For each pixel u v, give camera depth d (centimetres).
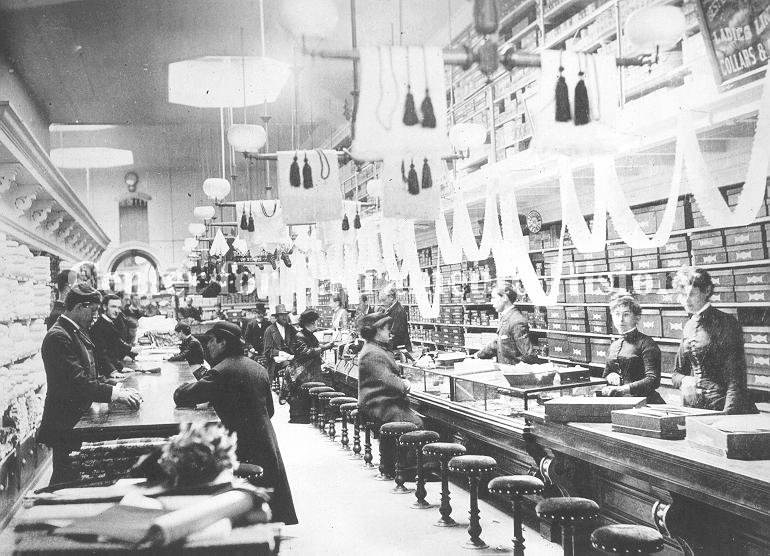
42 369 769
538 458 468
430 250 1266
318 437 895
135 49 1062
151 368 743
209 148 1964
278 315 1364
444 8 923
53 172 713
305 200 552
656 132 525
